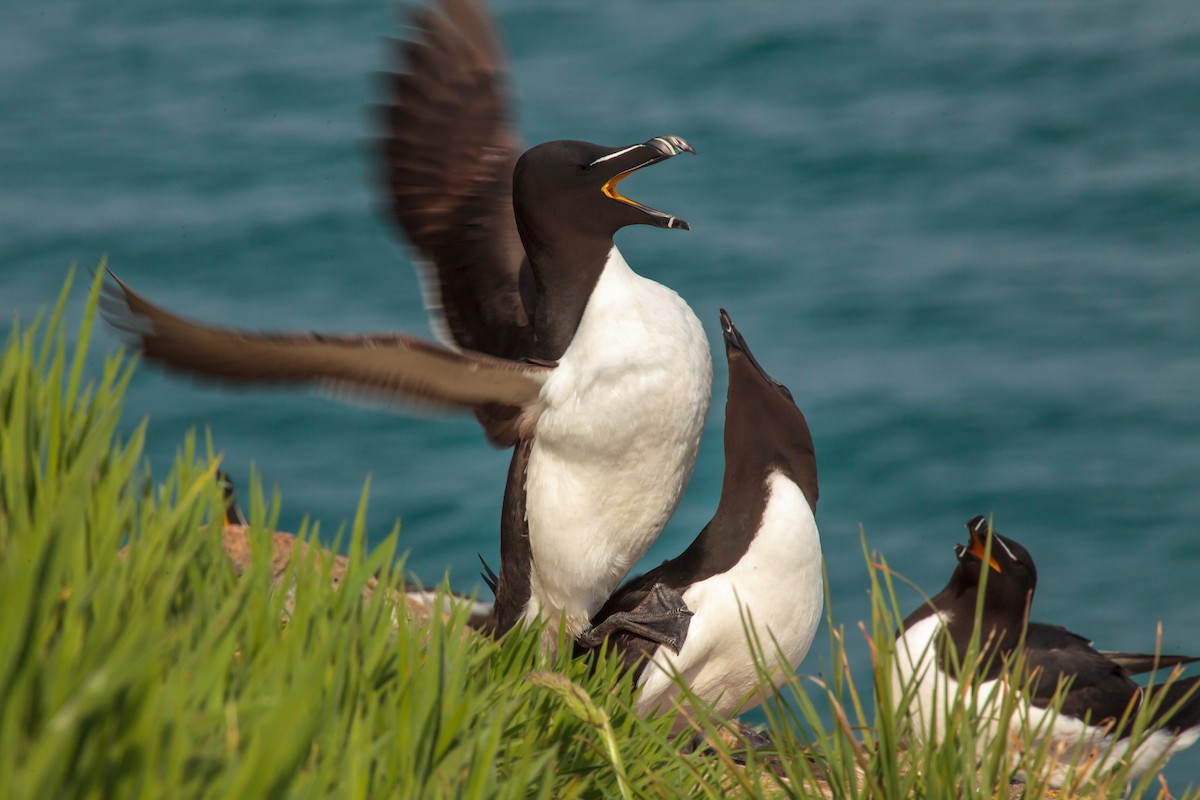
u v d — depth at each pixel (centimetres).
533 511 630
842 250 2800
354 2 4397
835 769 464
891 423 2177
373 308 2550
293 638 405
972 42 3941
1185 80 3566
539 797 402
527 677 434
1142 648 1667
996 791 483
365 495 472
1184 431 2128
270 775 306
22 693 291
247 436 2100
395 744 384
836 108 3553
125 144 3356
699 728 493
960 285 2638
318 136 3394
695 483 1700
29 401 448
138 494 473
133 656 317
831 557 1858
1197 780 1338
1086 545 1889
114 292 468
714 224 2948
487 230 698
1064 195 3008
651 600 610
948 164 3209
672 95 3672
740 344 639
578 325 624
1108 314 2502
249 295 2594
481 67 708
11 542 383
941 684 717
